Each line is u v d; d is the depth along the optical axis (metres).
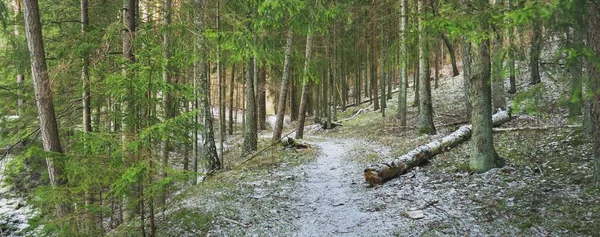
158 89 5.41
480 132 8.49
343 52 24.89
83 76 6.64
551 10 3.48
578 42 3.82
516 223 5.75
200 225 7.07
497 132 12.00
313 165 12.19
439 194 7.66
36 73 6.40
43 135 6.41
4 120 8.66
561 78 4.06
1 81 9.65
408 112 22.70
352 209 7.61
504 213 6.16
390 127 19.36
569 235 5.13
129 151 5.18
